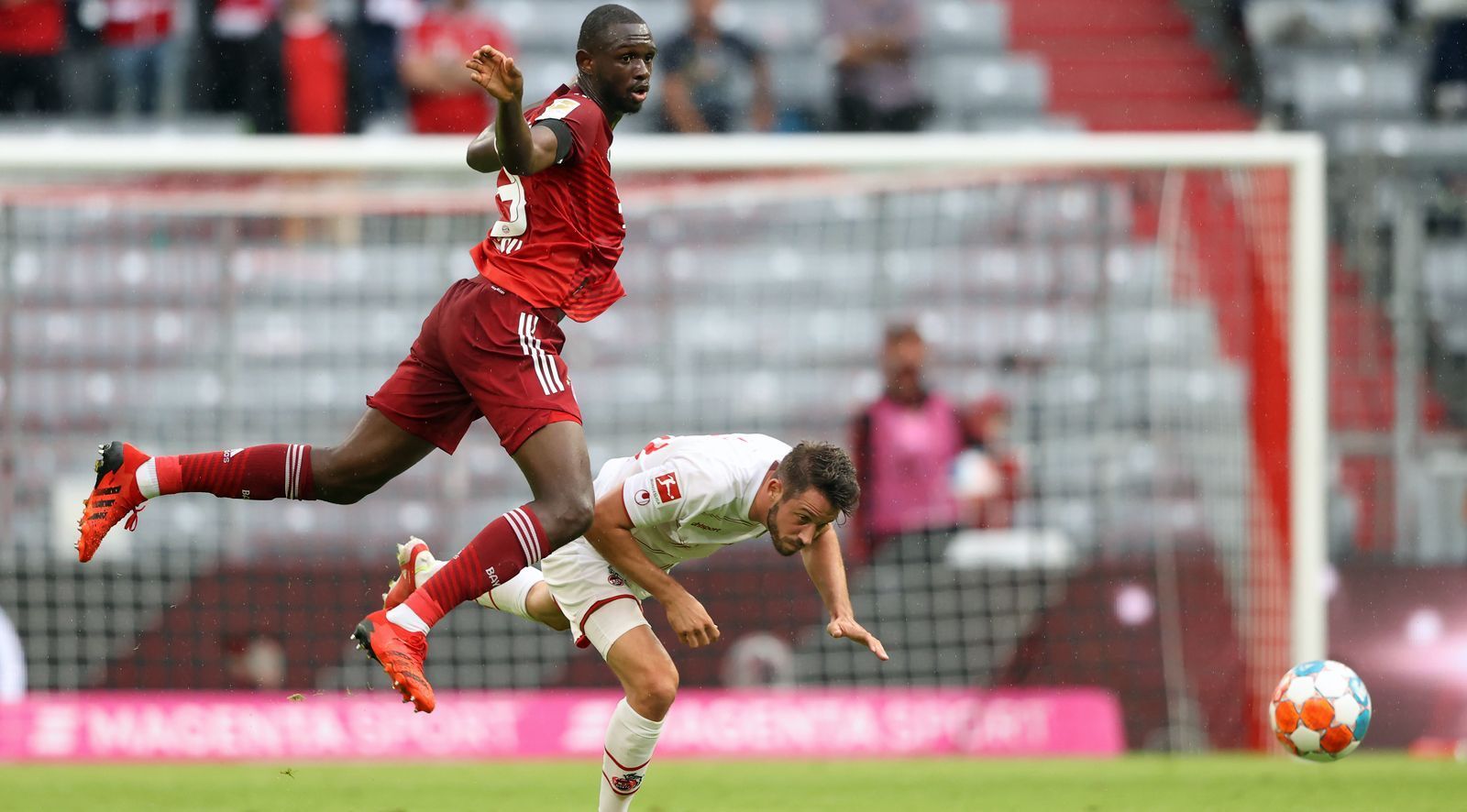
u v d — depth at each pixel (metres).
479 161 16.27
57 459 37.09
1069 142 31.39
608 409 39.66
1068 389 38.25
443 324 16.67
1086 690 31.66
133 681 31.86
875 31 52.06
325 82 47.00
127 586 32.19
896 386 34.00
